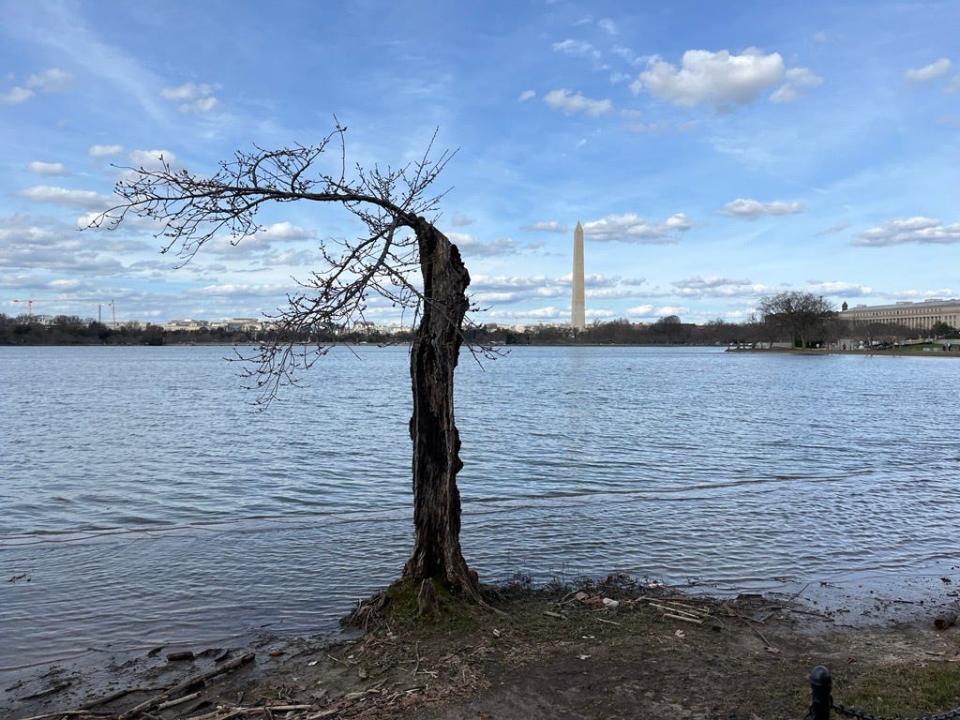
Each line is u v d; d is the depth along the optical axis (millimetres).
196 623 8672
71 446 24000
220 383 60500
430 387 8258
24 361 119375
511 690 6359
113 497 16156
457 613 8008
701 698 6207
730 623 8273
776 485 17609
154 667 7449
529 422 31156
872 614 8891
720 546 12008
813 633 8102
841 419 33688
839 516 14234
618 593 9367
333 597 9539
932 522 13812
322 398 44656
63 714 6277
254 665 7332
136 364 106375
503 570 10672
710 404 41281
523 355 166875
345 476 18484
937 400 44906
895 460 22000
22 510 14930
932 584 10203
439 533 8398
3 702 6727
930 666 6883
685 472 19438
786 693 6297
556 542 12180
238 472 19078
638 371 85938
